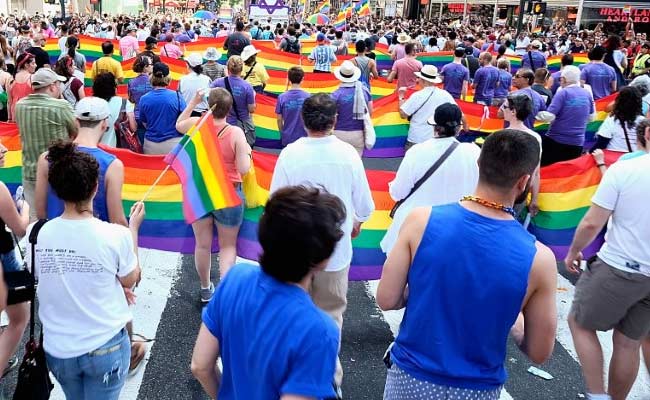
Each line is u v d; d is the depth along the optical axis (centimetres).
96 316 273
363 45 1166
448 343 231
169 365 428
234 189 446
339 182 362
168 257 616
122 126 693
